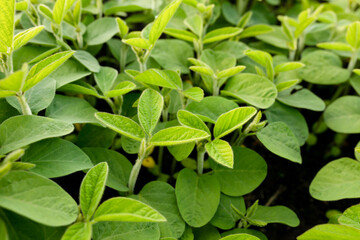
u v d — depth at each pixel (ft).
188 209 1.54
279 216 1.64
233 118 1.42
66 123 1.41
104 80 1.71
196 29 1.91
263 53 1.73
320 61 1.99
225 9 2.42
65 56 1.33
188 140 1.34
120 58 1.94
